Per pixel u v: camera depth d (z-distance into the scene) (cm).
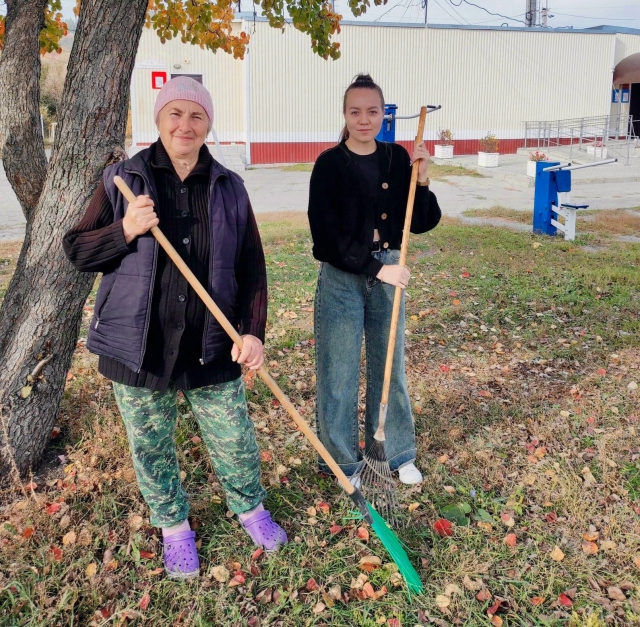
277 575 266
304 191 1717
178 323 236
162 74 1207
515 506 310
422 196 305
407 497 321
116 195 228
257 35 2294
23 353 325
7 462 320
